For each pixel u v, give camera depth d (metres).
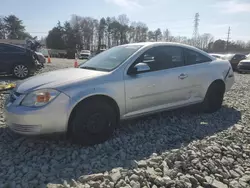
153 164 3.07
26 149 3.46
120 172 2.86
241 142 3.92
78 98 3.40
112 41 79.62
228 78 5.49
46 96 3.30
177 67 4.60
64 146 3.57
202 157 3.27
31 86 3.48
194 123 4.74
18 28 74.31
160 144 3.75
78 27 78.00
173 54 4.64
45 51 35.12
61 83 3.46
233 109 5.78
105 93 3.62
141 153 3.45
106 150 3.50
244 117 5.22
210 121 4.89
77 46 74.75
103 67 4.09
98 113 3.59
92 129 3.57
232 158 3.37
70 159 3.23
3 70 10.20
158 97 4.29
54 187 2.56
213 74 5.12
